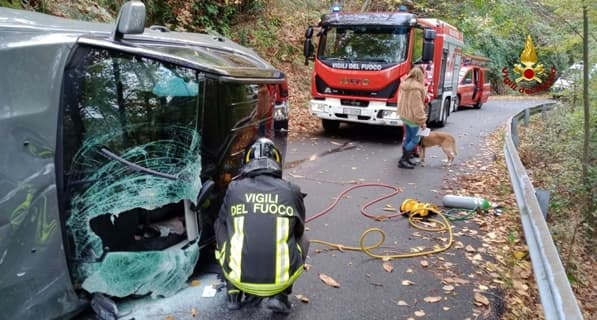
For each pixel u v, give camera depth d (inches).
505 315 143.2
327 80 414.6
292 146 381.4
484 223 220.4
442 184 287.3
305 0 695.7
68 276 115.3
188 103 137.8
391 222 217.3
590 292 198.2
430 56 387.2
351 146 394.9
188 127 138.1
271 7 622.5
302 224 126.9
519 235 207.6
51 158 107.0
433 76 457.7
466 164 347.3
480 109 821.2
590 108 291.9
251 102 173.6
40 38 105.4
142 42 132.7
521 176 213.9
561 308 104.1
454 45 539.5
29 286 106.2
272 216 119.1
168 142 134.8
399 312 141.6
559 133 368.8
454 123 590.9
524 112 488.7
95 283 123.0
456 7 991.6
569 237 229.9
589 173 261.4
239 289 119.6
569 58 362.3
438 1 930.7
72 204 114.4
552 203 259.3
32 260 105.6
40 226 106.1
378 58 398.3
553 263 124.0
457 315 141.4
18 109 99.8
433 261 177.6
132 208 126.8
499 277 167.5
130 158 127.4
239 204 121.0
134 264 129.8
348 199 248.8
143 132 130.0
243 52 191.3
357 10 751.7
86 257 120.1
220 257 121.6
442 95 513.7
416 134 315.6
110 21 337.7
